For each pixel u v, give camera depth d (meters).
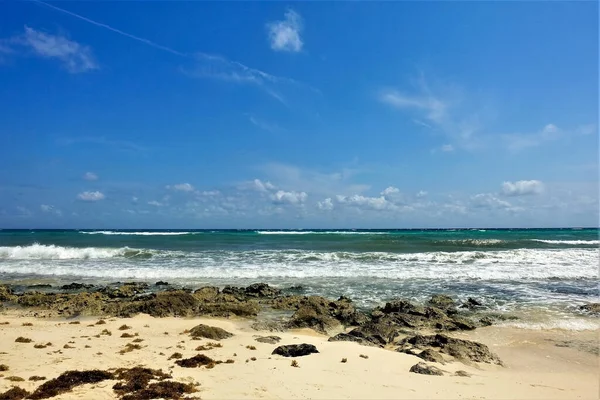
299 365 10.56
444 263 30.19
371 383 9.41
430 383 9.58
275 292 21.34
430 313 16.72
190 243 45.69
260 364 10.58
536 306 18.78
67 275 27.19
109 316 17.14
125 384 8.71
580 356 12.77
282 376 9.68
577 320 16.61
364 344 13.43
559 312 17.78
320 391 8.80
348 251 36.81
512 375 10.91
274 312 18.02
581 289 22.27
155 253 35.03
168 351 11.68
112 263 31.11
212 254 35.09
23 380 8.95
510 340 14.40
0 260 33.19
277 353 11.62
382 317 16.06
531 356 12.80
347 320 16.48
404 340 13.64
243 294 21.14
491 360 12.09
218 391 8.62
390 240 47.72
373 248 39.78
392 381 9.59
